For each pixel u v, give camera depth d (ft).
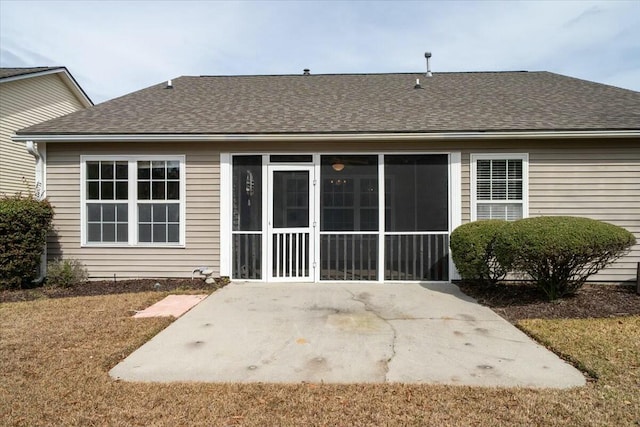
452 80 34.76
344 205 24.62
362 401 9.89
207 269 24.25
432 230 24.43
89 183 25.14
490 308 18.53
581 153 23.68
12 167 39.09
